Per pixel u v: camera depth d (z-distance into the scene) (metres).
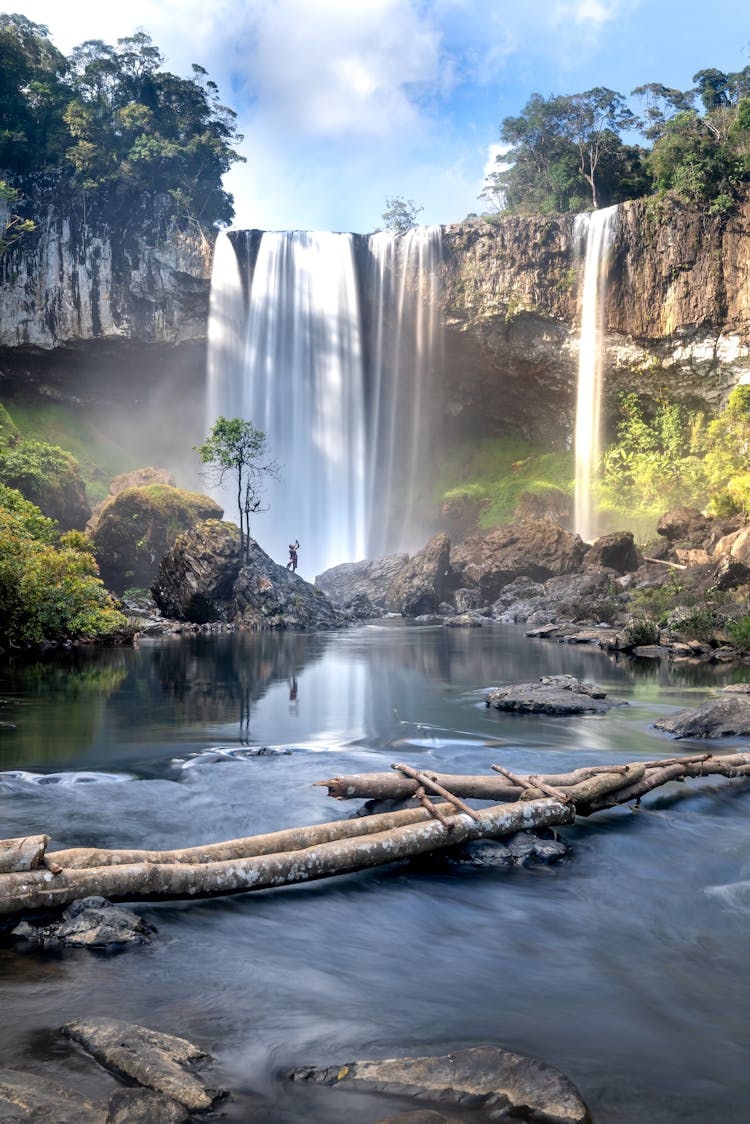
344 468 69.56
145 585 46.19
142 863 5.32
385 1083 3.33
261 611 34.47
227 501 72.31
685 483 61.97
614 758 9.65
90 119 73.19
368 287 69.06
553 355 68.56
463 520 71.25
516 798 7.30
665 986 4.39
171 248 70.12
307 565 69.19
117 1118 2.93
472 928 5.14
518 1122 3.11
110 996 4.11
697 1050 3.75
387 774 7.06
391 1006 4.10
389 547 71.31
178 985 4.25
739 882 5.97
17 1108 2.95
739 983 4.43
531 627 36.34
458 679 17.66
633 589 39.47
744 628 24.12
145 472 56.72
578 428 68.00
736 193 61.50
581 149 77.62
